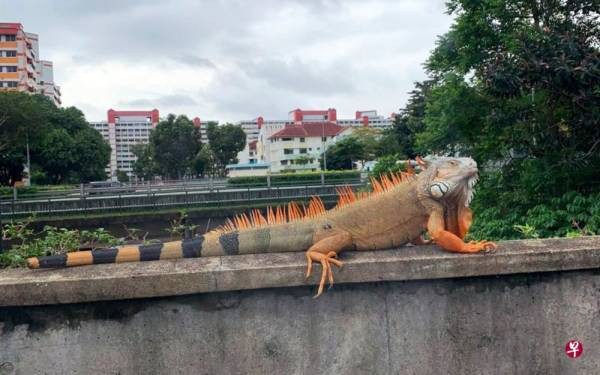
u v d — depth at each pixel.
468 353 3.26
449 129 10.94
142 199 21.08
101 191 24.61
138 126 131.25
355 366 3.17
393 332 3.19
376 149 46.41
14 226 5.94
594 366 3.40
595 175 8.34
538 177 8.44
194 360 3.03
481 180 10.50
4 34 66.62
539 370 3.33
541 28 9.10
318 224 3.44
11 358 2.88
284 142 70.94
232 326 3.05
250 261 3.16
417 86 37.53
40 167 43.12
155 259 3.27
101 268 3.07
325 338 3.13
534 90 8.34
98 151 46.56
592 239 3.63
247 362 3.08
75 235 5.51
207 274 2.92
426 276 3.11
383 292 3.18
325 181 25.67
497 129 9.38
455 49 11.28
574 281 3.34
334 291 3.13
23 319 2.87
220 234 3.44
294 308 3.10
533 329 3.31
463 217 3.47
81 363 2.94
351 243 3.36
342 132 70.69
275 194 22.50
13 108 31.48
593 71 6.86
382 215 3.43
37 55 84.94
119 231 19.67
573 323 3.35
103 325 2.95
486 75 7.84
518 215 8.84
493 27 10.42
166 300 2.98
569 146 8.23
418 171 3.73
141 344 2.97
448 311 3.23
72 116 46.62
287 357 3.11
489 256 3.16
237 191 22.19
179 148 59.00
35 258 3.07
